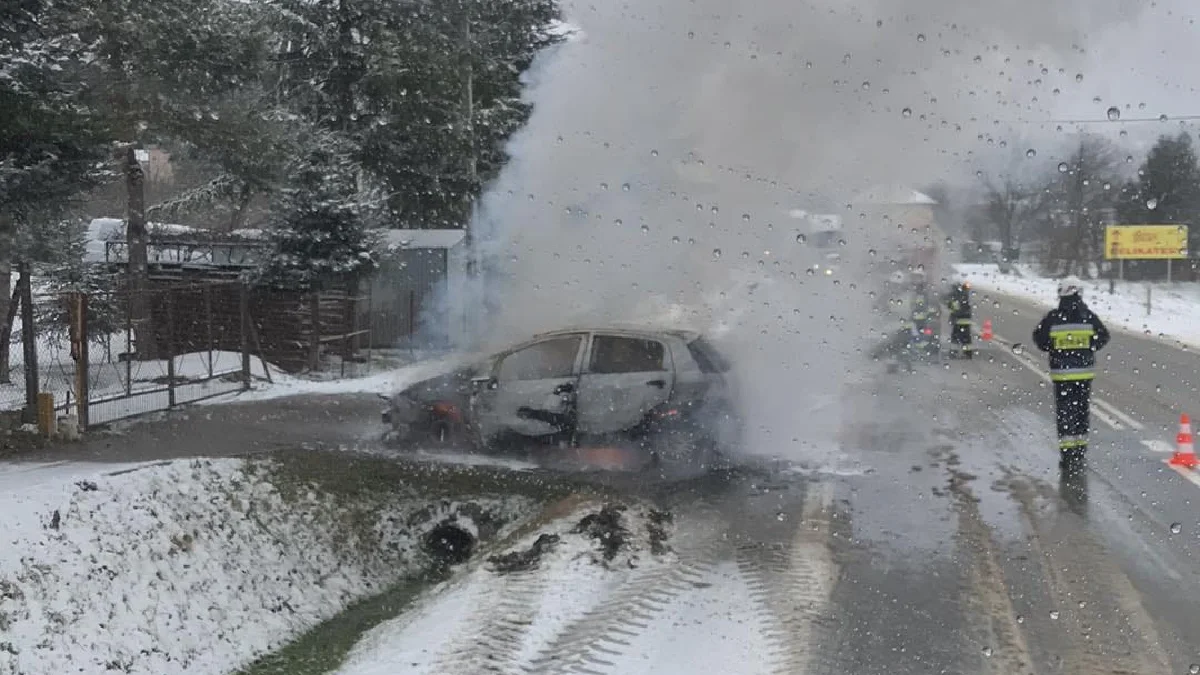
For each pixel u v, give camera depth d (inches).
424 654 239.0
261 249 786.8
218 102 627.2
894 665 217.8
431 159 912.3
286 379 684.1
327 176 778.8
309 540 315.0
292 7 868.6
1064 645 228.1
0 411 444.1
